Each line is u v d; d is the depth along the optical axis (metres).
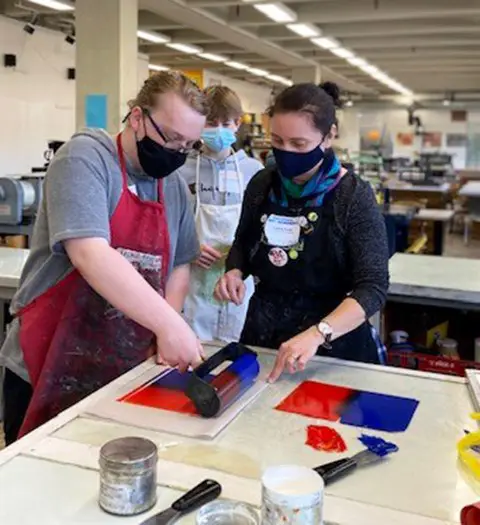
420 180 10.94
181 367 1.49
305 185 1.73
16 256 3.52
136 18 6.15
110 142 1.61
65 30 8.98
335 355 1.83
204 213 2.69
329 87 1.97
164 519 0.96
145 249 1.67
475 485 1.10
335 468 1.12
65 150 1.54
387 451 1.22
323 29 8.89
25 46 8.34
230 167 2.79
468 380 1.60
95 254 1.44
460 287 2.79
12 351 1.79
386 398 1.49
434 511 1.02
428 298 2.83
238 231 1.96
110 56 5.92
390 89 17.47
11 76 8.14
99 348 1.68
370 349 1.88
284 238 1.78
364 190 1.72
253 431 1.30
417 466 1.17
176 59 12.05
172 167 1.63
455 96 18.53
